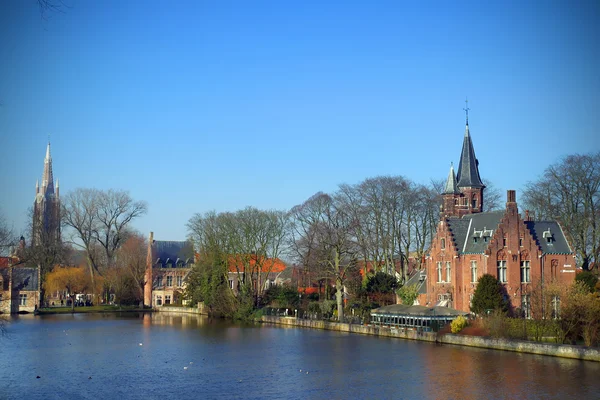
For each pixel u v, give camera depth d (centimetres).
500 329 7188
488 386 5184
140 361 6688
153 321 11738
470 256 8931
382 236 11131
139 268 15138
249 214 12175
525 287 8725
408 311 8550
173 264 17012
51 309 14438
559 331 6744
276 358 6800
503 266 8750
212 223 12694
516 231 8831
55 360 6769
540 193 10550
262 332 9456
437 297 9362
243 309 11819
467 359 6384
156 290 16550
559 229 9238
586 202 9656
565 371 5656
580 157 9725
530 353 6619
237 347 7719
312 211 11819
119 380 5681
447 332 7731
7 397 5053
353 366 6203
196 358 6869
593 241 9462
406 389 5172
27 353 7281
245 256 12081
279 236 12288
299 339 8444
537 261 8844
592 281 8000
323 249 10606
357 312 10362
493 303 8156
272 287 12256
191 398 4997
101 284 14700
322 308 10981
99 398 5016
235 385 5438
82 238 14350
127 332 9581
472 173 10544
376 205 11219
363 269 12606
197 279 13825
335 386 5338
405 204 11194
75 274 14250
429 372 5791
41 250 14138
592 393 4888
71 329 10056
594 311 6419
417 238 11444
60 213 14325
